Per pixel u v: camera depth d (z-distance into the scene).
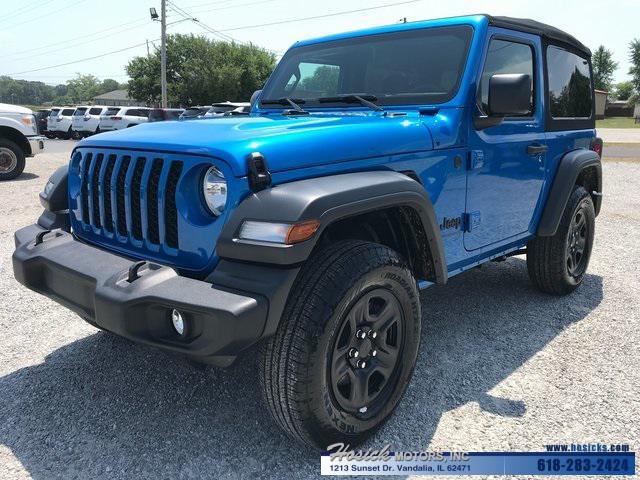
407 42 3.37
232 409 2.71
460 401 2.80
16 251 2.72
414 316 2.54
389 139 2.59
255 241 2.00
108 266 2.31
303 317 2.08
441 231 2.97
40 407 2.73
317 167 2.28
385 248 2.34
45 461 2.32
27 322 3.76
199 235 2.19
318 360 2.10
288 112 3.26
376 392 2.46
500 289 4.55
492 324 3.80
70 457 2.35
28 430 2.54
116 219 2.53
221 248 2.06
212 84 50.44
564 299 4.31
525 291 4.50
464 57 3.09
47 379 2.99
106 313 2.11
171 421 2.61
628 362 3.22
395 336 2.52
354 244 2.29
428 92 3.12
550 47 3.89
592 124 4.64
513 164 3.46
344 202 2.12
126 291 2.08
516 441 2.47
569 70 4.21
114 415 2.66
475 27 3.15
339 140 2.39
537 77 3.72
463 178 3.05
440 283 2.77
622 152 18.86
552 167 3.95
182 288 2.03
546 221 3.90
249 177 2.09
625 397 2.83
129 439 2.47
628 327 3.74
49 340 3.49
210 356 2.00
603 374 3.07
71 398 2.81
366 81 3.44
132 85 52.06
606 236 6.47
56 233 2.80
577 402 2.78
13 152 10.65
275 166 2.14
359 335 2.31
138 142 2.43
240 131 2.38
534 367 3.16
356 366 2.33
